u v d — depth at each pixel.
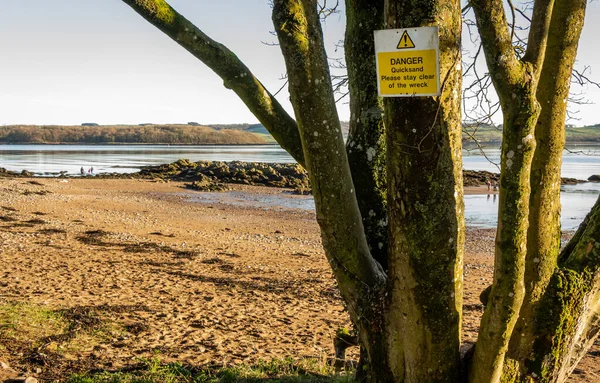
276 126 3.58
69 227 18.67
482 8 2.82
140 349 6.73
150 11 3.13
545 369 3.56
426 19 3.00
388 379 3.76
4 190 30.98
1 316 7.09
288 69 3.20
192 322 8.45
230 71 3.42
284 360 6.50
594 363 7.48
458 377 3.55
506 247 3.06
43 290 9.39
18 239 15.08
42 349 6.20
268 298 10.72
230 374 5.63
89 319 7.71
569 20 3.38
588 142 154.62
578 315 3.58
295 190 41.50
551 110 3.42
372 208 4.23
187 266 13.38
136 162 87.69
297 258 15.77
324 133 3.30
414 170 3.19
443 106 3.10
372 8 4.13
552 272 3.53
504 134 3.03
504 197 3.04
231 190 41.88
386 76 3.13
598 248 3.57
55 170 66.12
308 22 3.15
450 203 3.24
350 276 3.73
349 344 6.18
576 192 42.72
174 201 33.34
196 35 3.28
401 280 3.44
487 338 3.25
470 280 13.64
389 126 3.22
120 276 11.42
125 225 20.70
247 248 17.19
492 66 2.90
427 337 3.44
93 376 5.45
